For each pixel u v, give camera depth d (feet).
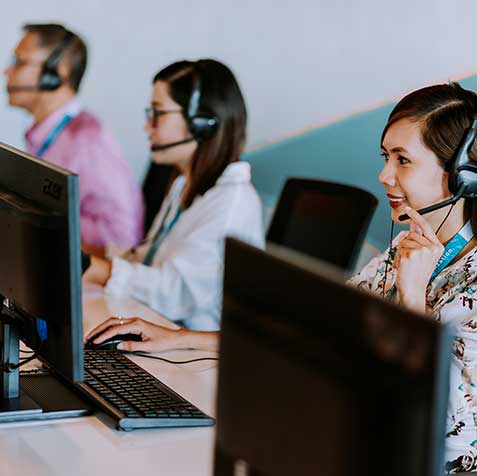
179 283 10.21
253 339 3.80
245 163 10.71
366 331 3.32
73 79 13.75
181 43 14.35
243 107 10.71
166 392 6.48
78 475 5.28
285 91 13.42
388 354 3.23
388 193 7.52
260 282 3.81
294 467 3.58
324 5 12.92
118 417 5.95
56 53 13.57
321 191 9.61
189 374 7.22
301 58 13.24
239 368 3.89
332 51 12.90
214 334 7.87
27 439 5.80
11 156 6.03
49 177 5.45
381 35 12.39
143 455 5.60
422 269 6.86
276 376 3.67
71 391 6.56
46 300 5.57
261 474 3.78
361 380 3.30
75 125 13.85
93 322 8.63
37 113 13.83
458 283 6.72
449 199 7.06
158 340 7.73
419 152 7.25
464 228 7.00
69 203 5.25
